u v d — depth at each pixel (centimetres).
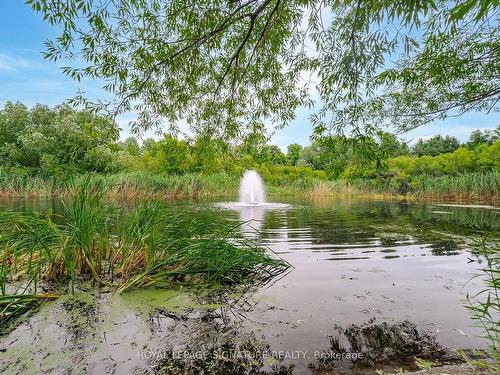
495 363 214
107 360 223
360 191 2469
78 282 372
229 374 211
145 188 1780
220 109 500
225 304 325
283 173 3152
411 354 235
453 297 344
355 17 266
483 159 2320
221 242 418
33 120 2428
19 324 271
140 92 397
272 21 393
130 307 313
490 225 840
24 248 386
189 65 426
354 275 421
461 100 391
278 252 544
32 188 1752
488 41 343
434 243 617
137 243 410
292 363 223
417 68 359
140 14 356
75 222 380
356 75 304
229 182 2192
